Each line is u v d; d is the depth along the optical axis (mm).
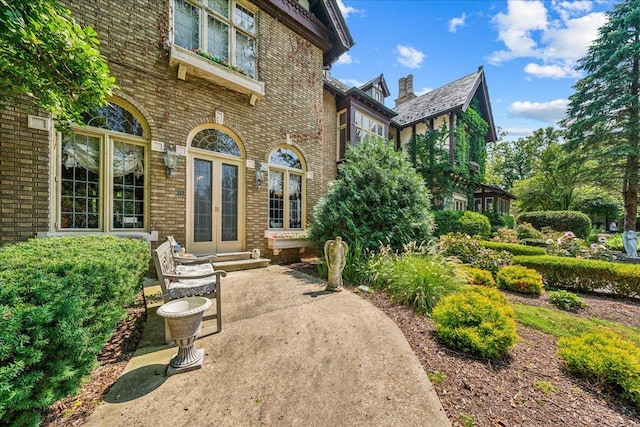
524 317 3951
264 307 3812
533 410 1964
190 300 2602
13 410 1374
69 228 4531
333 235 6211
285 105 7648
